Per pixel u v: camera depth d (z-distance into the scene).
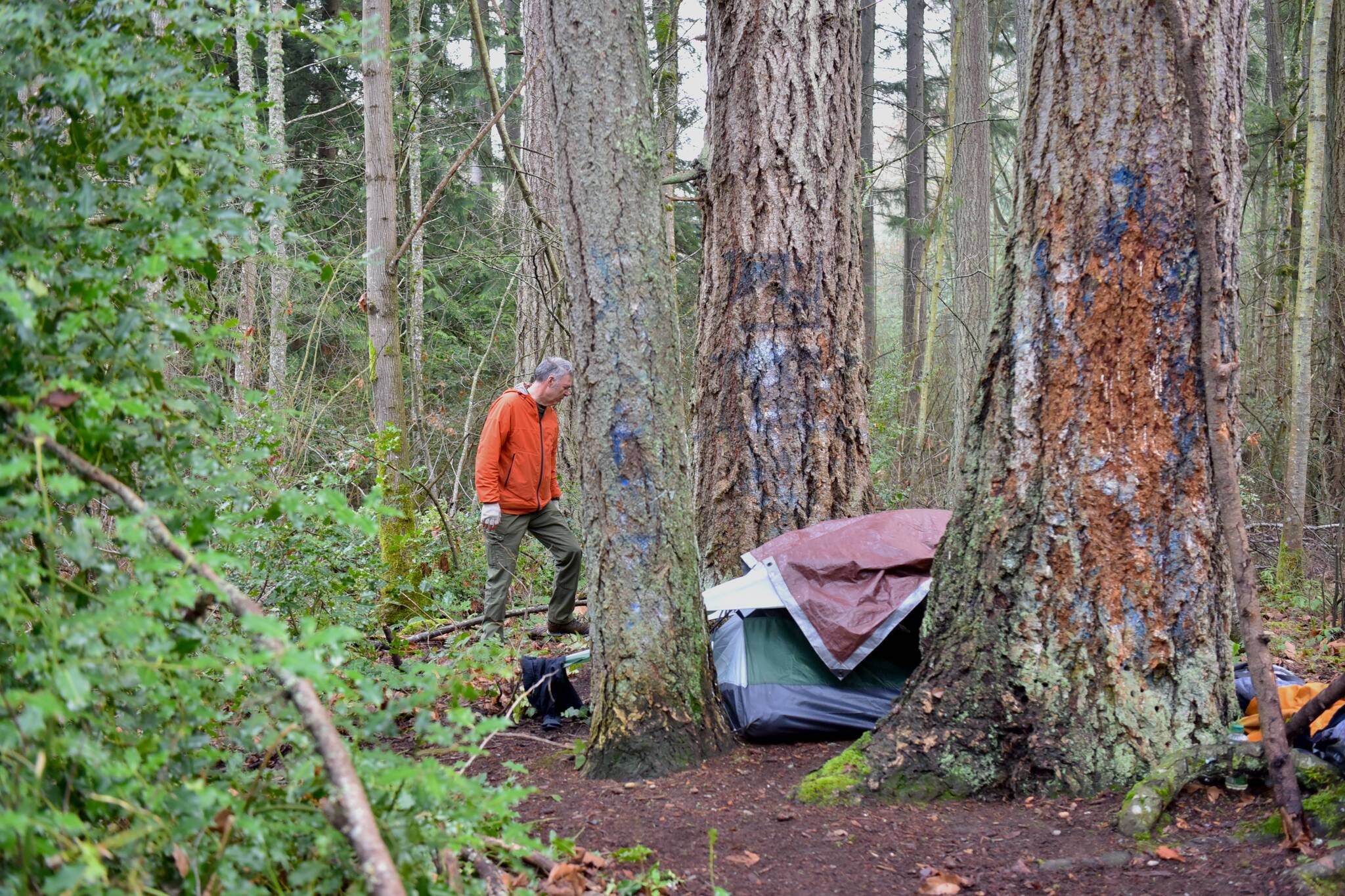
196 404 2.19
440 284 14.18
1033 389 3.68
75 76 1.91
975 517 3.82
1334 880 2.65
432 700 2.04
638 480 4.01
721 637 4.82
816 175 5.79
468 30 14.58
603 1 3.87
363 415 9.63
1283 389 10.57
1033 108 3.73
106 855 1.70
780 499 5.70
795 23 5.72
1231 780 3.29
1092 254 3.58
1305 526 8.20
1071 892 2.89
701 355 6.00
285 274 8.55
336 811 1.76
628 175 3.93
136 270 1.92
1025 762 3.59
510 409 5.74
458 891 2.18
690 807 3.59
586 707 4.84
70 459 1.83
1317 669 5.54
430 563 7.20
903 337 19.89
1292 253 12.09
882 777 3.65
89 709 1.90
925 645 3.94
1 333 1.86
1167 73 3.51
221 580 1.80
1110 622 3.57
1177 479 3.57
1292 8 13.84
